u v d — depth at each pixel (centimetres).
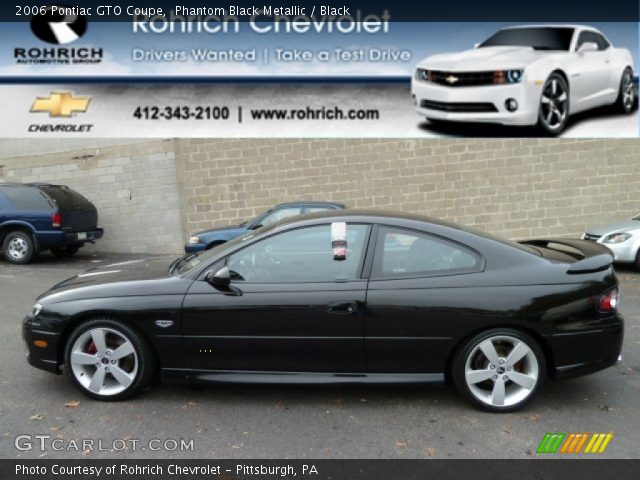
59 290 443
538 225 1242
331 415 406
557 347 400
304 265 416
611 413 411
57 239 1119
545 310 396
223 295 409
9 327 636
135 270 470
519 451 356
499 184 1240
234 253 421
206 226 1298
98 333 420
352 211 455
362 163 1247
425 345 401
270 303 403
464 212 1248
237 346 409
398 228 420
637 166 1216
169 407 418
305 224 425
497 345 406
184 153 1288
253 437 374
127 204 1326
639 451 357
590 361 404
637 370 498
